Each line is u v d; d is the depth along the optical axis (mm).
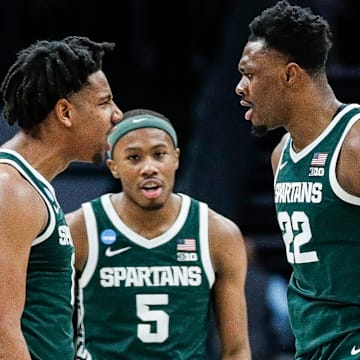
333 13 21844
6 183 7586
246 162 20359
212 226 9961
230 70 20594
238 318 9930
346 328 8555
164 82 25250
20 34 25516
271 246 19500
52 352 7906
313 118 8672
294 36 8602
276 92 8727
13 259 7469
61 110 8047
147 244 9875
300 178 8703
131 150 9812
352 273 8508
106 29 25844
